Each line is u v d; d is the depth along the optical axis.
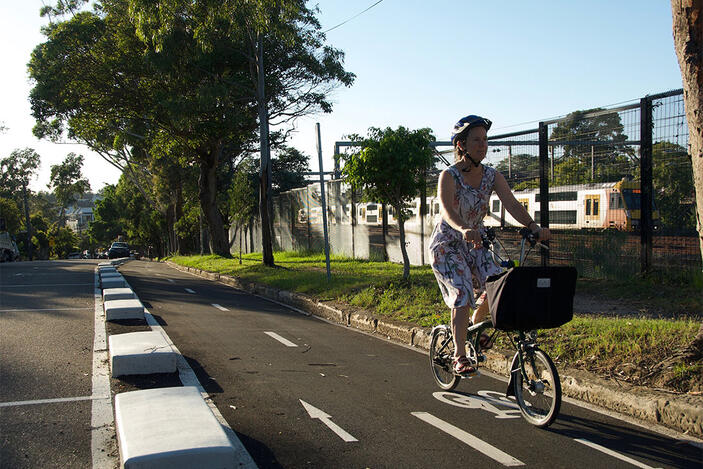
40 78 25.70
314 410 5.07
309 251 28.08
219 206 37.91
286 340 8.50
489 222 13.98
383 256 21.00
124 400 4.42
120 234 91.25
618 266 10.42
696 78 5.32
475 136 4.66
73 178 75.94
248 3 17.47
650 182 9.82
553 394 4.43
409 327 8.54
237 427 4.61
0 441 4.26
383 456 4.04
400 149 11.91
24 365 6.56
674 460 4.01
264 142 20.89
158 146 30.00
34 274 22.23
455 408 5.17
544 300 4.23
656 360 5.54
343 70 24.45
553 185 11.62
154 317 10.63
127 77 25.67
